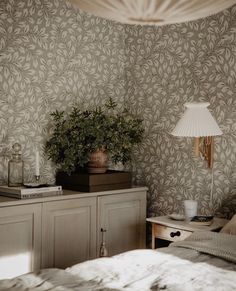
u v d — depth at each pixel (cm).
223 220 341
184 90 376
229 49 345
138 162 412
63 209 330
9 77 345
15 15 346
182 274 217
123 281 212
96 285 202
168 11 184
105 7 187
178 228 327
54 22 369
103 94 405
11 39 345
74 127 363
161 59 392
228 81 346
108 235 360
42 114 365
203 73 362
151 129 401
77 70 386
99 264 233
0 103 341
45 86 366
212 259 247
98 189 354
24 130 355
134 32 411
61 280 206
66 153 359
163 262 238
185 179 377
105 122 365
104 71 405
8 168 332
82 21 387
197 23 365
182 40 376
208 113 322
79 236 341
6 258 301
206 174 362
